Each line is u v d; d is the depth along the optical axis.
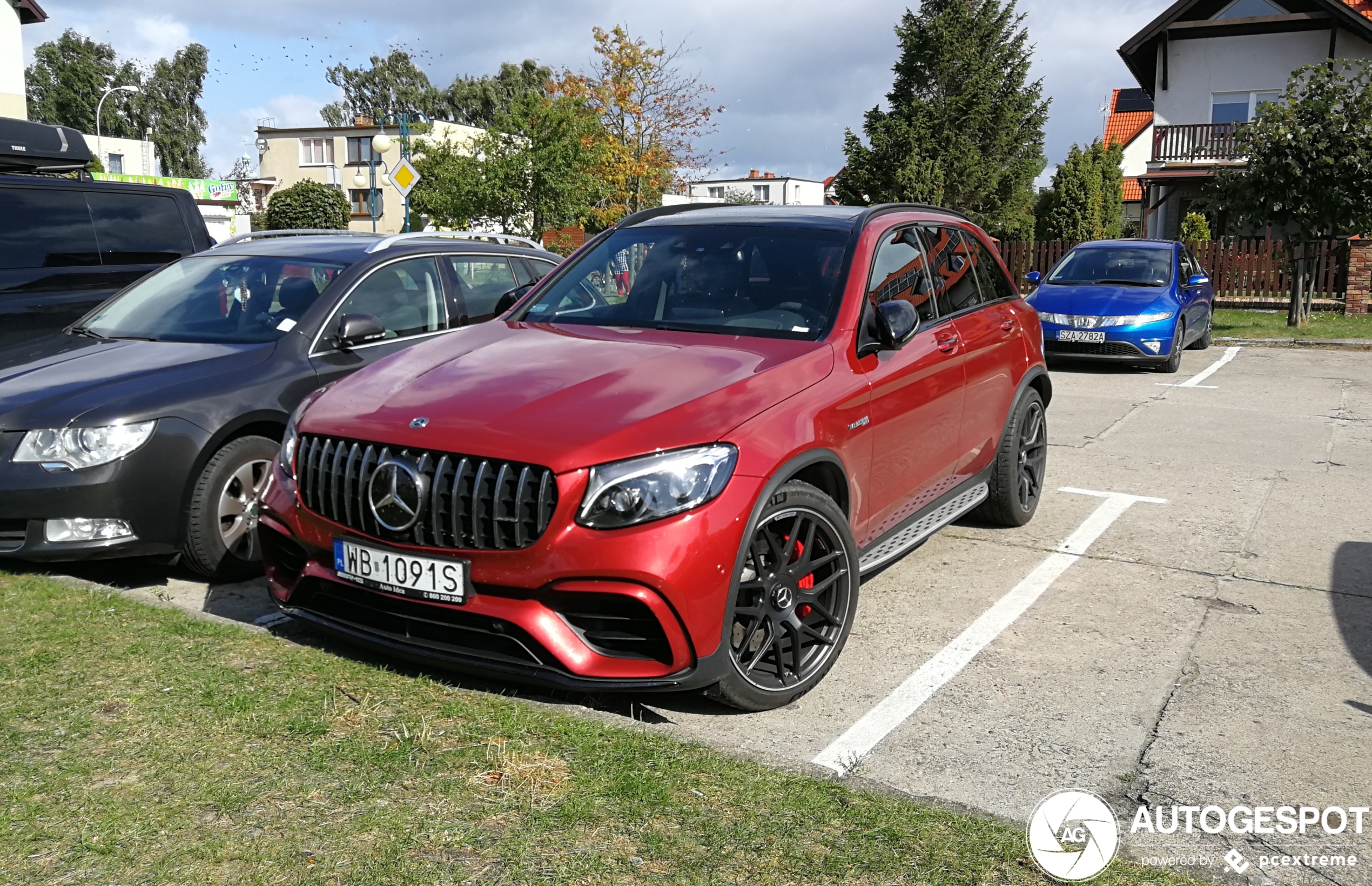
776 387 3.58
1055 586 4.86
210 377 4.79
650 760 2.95
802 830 2.63
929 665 3.92
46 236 7.45
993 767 3.12
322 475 3.48
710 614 3.14
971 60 37.00
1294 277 17.62
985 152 38.09
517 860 2.46
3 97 27.64
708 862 2.47
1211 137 29.83
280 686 3.37
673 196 32.09
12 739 2.99
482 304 6.30
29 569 4.75
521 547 3.10
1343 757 3.20
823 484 3.82
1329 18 28.66
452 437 3.24
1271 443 8.21
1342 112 16.58
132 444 4.43
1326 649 4.08
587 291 4.60
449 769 2.87
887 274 4.50
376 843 2.52
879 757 3.18
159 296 5.77
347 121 89.31
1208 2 30.36
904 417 4.27
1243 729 3.39
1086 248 13.91
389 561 3.29
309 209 45.12
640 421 3.21
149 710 3.19
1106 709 3.54
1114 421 9.20
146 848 2.48
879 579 4.96
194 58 80.81
